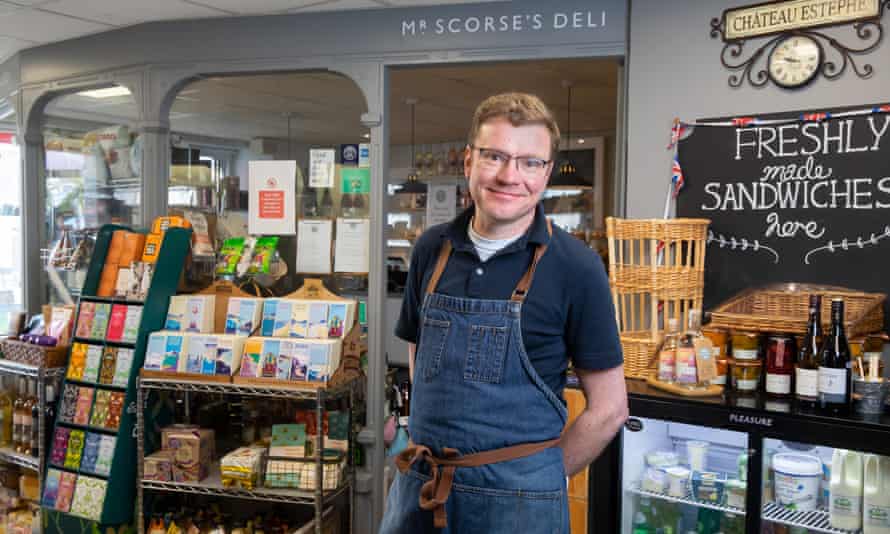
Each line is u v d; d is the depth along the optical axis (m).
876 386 2.32
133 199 4.25
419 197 9.22
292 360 3.14
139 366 3.36
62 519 3.47
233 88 6.51
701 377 2.64
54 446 3.51
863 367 2.42
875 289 2.81
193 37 3.94
